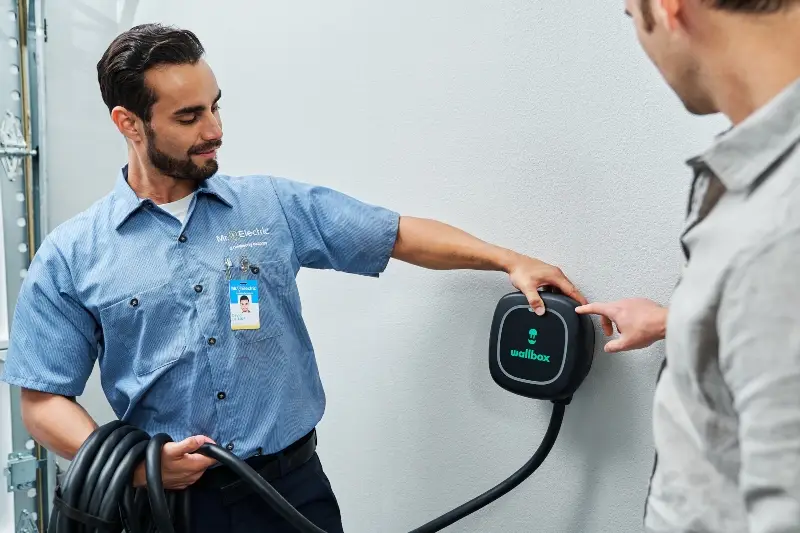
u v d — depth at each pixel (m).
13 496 1.98
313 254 1.35
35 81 1.94
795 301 0.45
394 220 1.28
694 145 1.00
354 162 1.46
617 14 1.05
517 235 1.22
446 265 1.25
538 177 1.18
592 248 1.13
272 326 1.27
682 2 0.53
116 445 1.10
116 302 1.22
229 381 1.23
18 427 1.96
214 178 1.34
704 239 0.52
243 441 1.23
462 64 1.25
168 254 1.25
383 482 1.51
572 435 1.20
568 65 1.12
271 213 1.32
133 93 1.16
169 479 1.12
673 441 0.56
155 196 1.29
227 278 1.25
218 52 1.74
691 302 0.51
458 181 1.29
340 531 1.36
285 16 1.55
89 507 1.05
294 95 1.56
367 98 1.42
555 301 1.10
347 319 1.53
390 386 1.47
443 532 1.41
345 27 1.43
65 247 1.25
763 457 0.46
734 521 0.53
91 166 2.23
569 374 1.09
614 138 1.08
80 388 1.27
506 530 1.31
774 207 0.47
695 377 0.52
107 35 2.21
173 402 1.24
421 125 1.33
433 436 1.41
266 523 1.26
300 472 1.31
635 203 1.07
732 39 0.52
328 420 1.61
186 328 1.23
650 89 1.03
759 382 0.46
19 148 1.94
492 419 1.30
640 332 0.99
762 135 0.50
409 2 1.32
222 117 1.76
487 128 1.24
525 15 1.16
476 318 1.30
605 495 1.17
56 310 1.24
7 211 1.95
